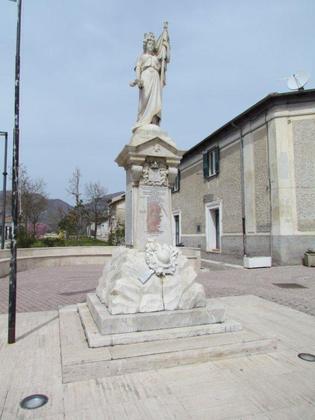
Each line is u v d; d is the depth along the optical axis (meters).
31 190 28.42
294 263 14.18
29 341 4.75
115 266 5.11
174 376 3.66
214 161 20.33
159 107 6.08
